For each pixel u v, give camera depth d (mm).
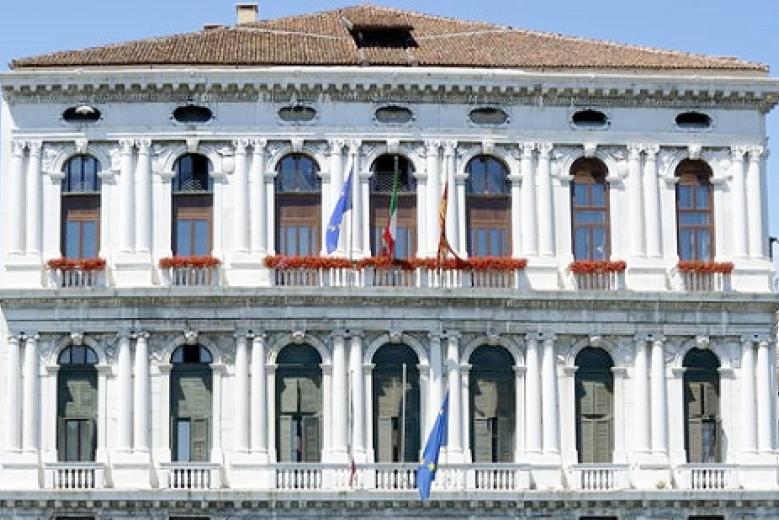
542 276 102312
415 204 102812
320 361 100688
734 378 102938
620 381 102000
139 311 100000
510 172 103438
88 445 100250
